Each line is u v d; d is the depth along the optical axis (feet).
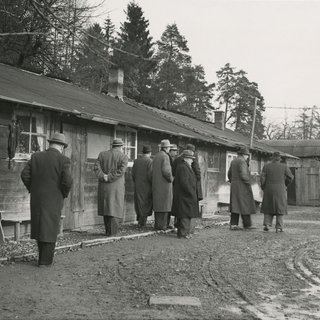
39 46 66.33
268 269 25.59
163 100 150.20
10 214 32.76
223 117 89.76
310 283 22.72
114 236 34.63
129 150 46.55
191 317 16.88
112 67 67.51
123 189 35.37
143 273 23.52
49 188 24.04
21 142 34.19
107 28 121.19
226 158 70.79
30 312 16.97
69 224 38.06
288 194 101.30
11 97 31.09
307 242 36.27
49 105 34.24
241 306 18.45
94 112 40.04
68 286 20.65
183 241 34.58
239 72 202.90
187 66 173.17
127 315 16.93
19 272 22.76
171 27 175.42
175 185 36.45
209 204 64.64
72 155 38.65
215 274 23.89
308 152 100.42
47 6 25.70
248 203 42.96
